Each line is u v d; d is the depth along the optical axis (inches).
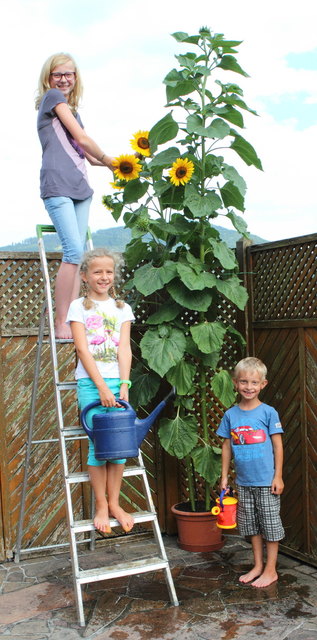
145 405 154.6
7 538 152.4
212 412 167.5
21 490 154.8
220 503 132.4
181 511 151.9
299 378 140.9
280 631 105.3
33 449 156.3
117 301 124.1
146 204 151.8
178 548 154.1
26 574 141.0
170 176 140.7
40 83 143.3
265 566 133.6
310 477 138.0
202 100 144.6
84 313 119.8
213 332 145.4
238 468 129.4
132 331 163.5
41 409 156.9
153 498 168.1
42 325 142.6
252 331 158.7
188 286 138.3
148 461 167.6
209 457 150.3
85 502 161.5
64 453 120.1
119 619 113.0
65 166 138.9
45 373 157.3
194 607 116.7
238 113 147.9
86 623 112.0
